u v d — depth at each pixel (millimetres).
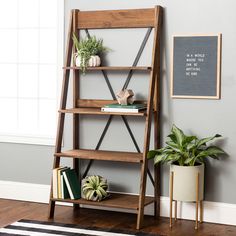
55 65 6219
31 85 6328
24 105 6359
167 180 5738
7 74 6391
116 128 5883
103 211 5918
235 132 5520
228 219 5562
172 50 5641
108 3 5824
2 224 5469
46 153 6148
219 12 5496
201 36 5547
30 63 6305
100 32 5859
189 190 5398
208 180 5617
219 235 5273
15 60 6348
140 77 5746
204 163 5613
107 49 5828
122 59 5801
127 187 5883
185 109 5652
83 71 5684
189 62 5602
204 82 5566
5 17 6340
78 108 5891
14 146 6266
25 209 5945
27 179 6242
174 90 5664
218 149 5484
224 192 5578
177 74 5645
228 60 5496
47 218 5664
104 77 5879
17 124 6383
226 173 5562
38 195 6184
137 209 5410
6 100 6410
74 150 5906
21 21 6293
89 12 5844
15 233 5219
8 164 6305
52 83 6254
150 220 5652
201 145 5504
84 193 5648
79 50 5699
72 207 6039
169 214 5746
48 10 6195
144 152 5426
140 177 5820
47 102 6285
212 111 5570
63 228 5367
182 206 5699
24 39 6301
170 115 5699
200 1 5539
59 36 6031
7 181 6312
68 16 5984
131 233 5273
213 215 5605
